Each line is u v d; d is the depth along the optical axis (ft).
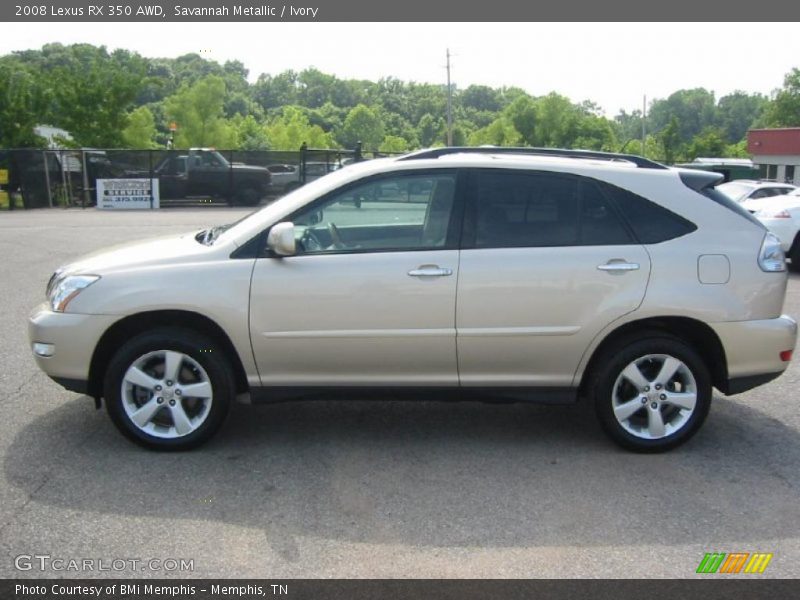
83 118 122.83
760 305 16.66
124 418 16.47
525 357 16.48
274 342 16.21
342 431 18.25
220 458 16.47
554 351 16.48
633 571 12.30
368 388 16.62
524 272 16.20
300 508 14.25
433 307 16.17
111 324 16.20
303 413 19.47
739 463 16.57
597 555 12.75
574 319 16.33
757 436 18.19
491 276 16.17
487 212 16.56
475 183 16.65
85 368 16.39
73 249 49.29
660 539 13.30
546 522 13.83
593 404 16.90
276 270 16.15
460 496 14.83
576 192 16.71
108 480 15.29
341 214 16.58
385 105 499.92
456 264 16.20
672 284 16.38
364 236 16.58
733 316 16.49
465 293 16.16
